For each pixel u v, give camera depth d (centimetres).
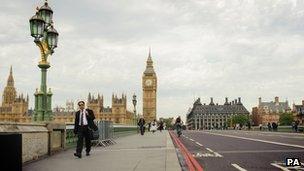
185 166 1202
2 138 837
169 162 1223
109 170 1048
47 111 1633
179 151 1800
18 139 874
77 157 1464
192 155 1582
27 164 1236
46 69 1653
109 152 1681
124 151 1723
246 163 1258
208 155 1566
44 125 1512
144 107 19888
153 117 19662
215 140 2875
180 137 3731
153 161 1257
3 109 16562
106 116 19188
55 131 1659
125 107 19162
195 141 2780
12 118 16362
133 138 3303
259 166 1174
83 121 1491
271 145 2078
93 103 19300
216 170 1102
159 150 1747
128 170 1040
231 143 2384
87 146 1541
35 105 1631
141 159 1330
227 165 1215
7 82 16850
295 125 5266
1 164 830
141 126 4350
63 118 17538
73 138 2005
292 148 1831
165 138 3256
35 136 1358
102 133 2180
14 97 16725
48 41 1678
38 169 1105
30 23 1622
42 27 1619
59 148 1706
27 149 1266
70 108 17800
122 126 3925
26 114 16488
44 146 1470
